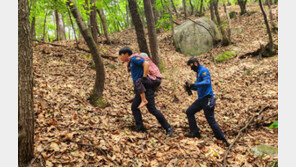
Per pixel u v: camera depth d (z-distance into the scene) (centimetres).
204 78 318
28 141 195
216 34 1092
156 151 276
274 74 636
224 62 878
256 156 272
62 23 1418
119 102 459
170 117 427
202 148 296
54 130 279
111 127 327
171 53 1040
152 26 670
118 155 248
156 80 324
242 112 448
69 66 611
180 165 253
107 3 1563
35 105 332
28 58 187
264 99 493
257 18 1301
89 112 369
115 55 881
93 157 235
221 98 564
